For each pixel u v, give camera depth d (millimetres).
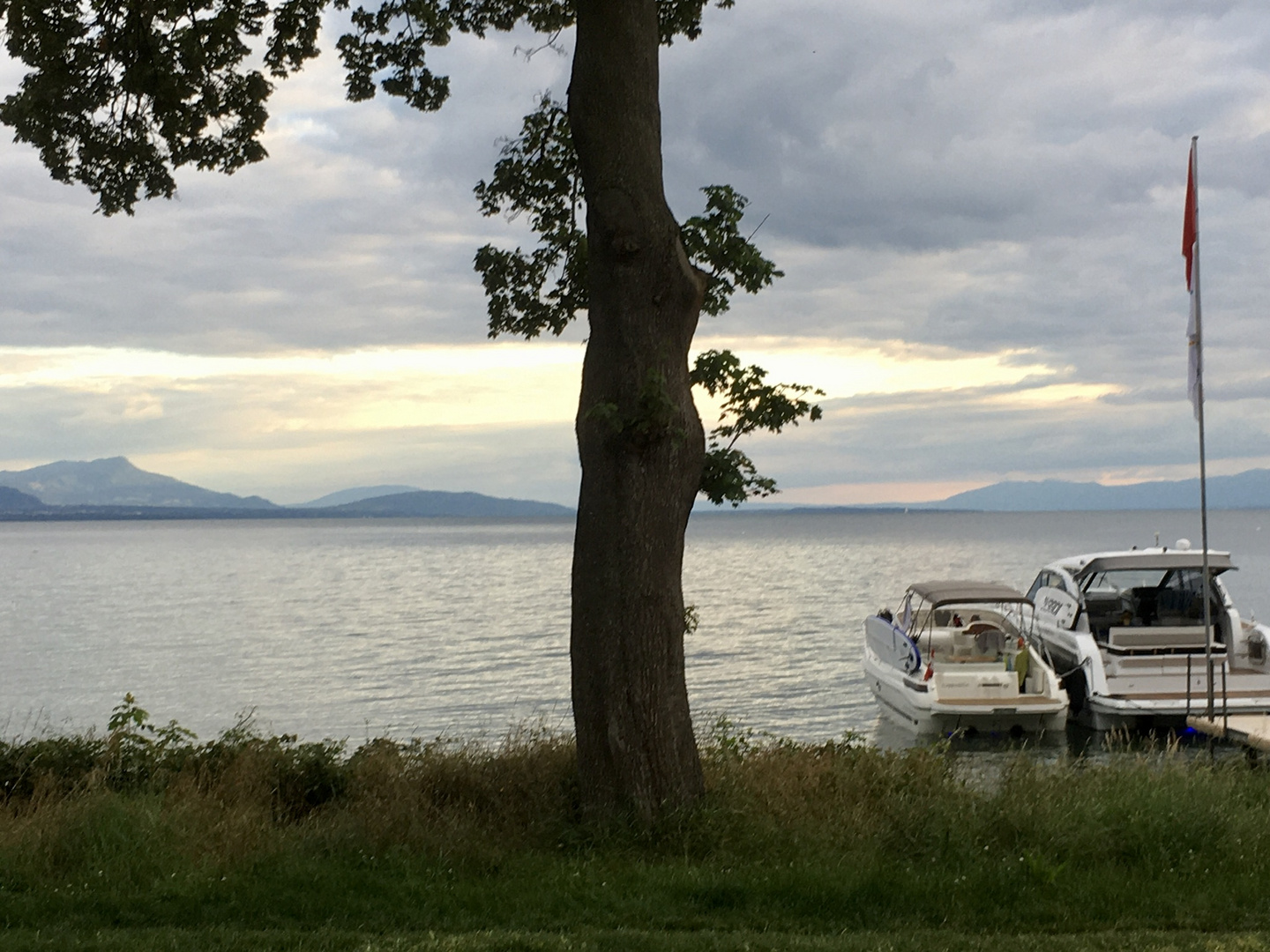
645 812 8055
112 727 10898
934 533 180000
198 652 34906
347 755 17844
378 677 29109
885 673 20719
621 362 8086
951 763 10008
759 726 20984
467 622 43594
